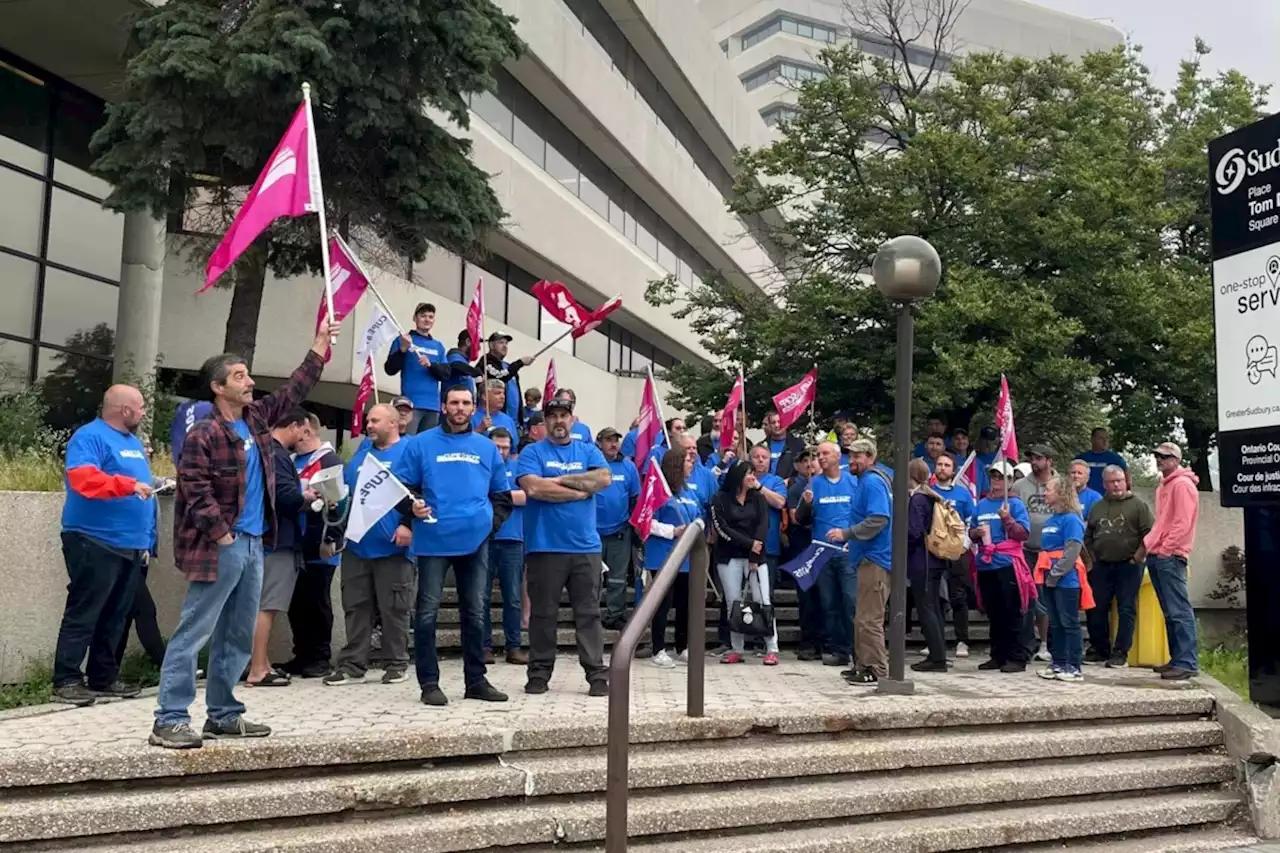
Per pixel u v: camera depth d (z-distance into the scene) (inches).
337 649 369.1
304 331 637.3
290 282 638.5
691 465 411.8
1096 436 534.6
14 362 565.0
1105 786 272.7
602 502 418.3
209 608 212.8
